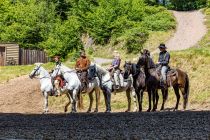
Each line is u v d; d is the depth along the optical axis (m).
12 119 21.19
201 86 31.64
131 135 13.92
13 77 42.47
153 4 83.31
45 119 20.86
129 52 56.34
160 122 17.73
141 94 25.81
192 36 57.53
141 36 57.94
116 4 69.88
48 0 78.00
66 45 58.06
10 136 14.18
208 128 15.29
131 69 25.88
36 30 67.00
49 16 69.62
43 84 27.83
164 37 58.03
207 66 33.66
